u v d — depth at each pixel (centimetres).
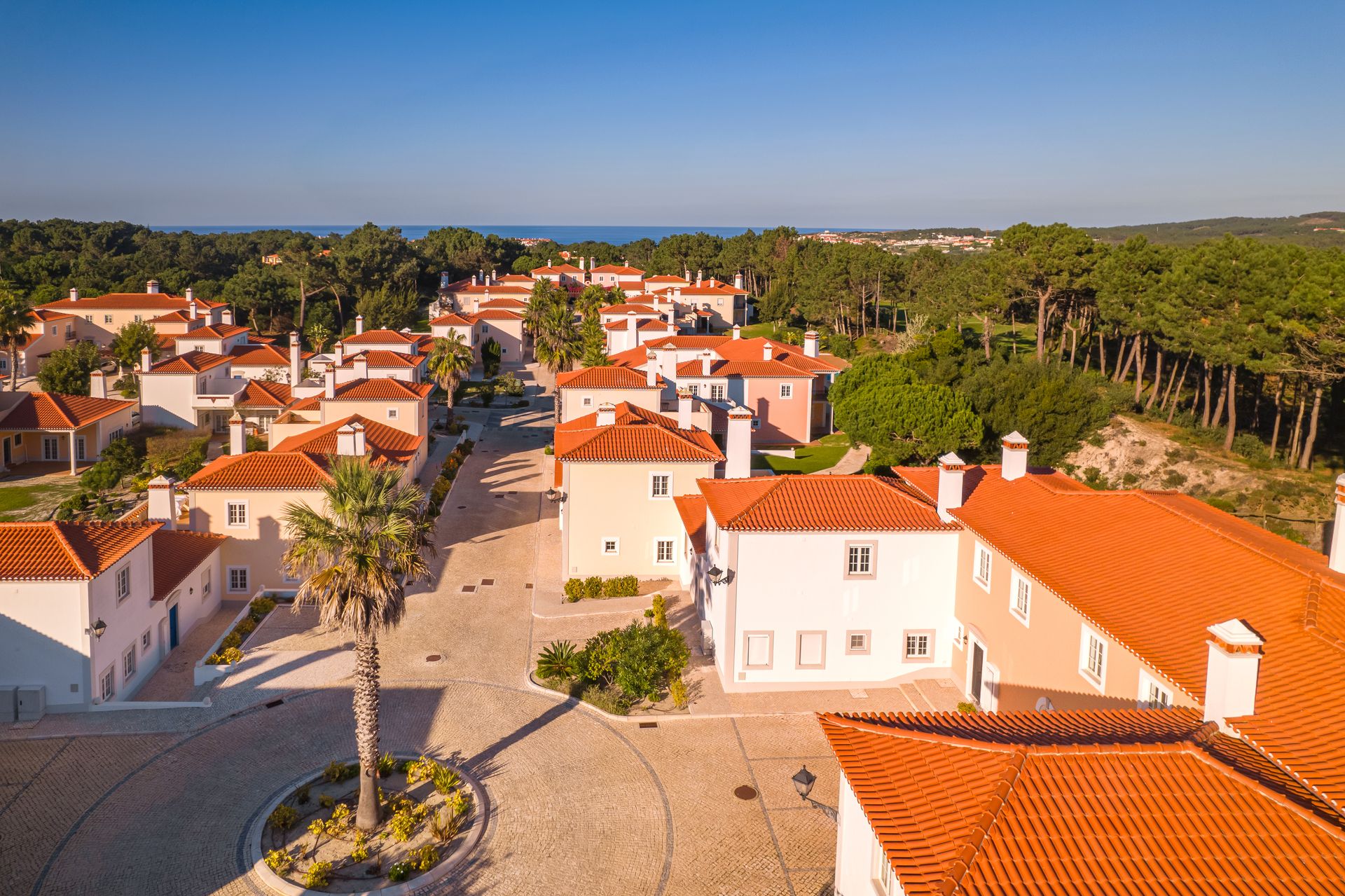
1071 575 2600
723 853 2383
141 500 6000
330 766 2706
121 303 11212
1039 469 3725
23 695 3033
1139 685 2238
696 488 4325
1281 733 1845
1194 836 1578
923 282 11281
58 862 2317
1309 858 1537
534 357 11612
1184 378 6456
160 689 3331
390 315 12194
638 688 3097
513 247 19338
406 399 6156
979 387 5762
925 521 3209
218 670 3366
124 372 10006
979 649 3097
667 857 2369
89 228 18400
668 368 6838
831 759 2831
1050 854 1542
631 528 4331
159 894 2209
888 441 5250
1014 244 7138
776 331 12556
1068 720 2036
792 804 2605
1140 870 1512
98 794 2622
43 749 2853
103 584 3144
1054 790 1670
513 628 3797
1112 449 5700
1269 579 2306
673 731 2988
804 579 3194
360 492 2428
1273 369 4841
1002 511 3130
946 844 1612
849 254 11425
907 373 5803
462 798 2600
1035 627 2711
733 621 3200
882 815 1738
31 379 9956
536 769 2775
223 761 2812
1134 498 2955
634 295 13275
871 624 3241
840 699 3184
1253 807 1636
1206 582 2392
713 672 3388
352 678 3359
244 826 2486
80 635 3053
